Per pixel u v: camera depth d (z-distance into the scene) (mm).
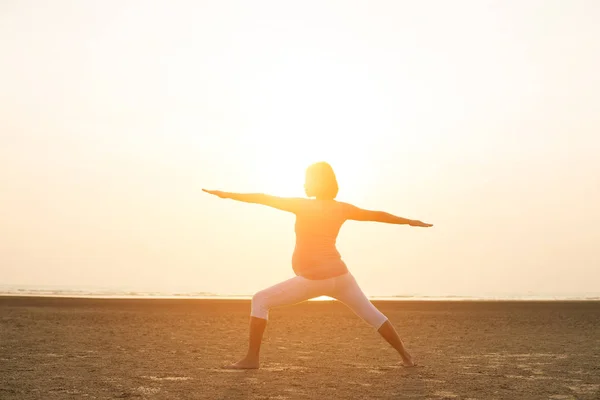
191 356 7762
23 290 51219
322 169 6578
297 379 5953
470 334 11617
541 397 5141
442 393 5273
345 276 6539
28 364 6926
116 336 10336
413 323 14570
